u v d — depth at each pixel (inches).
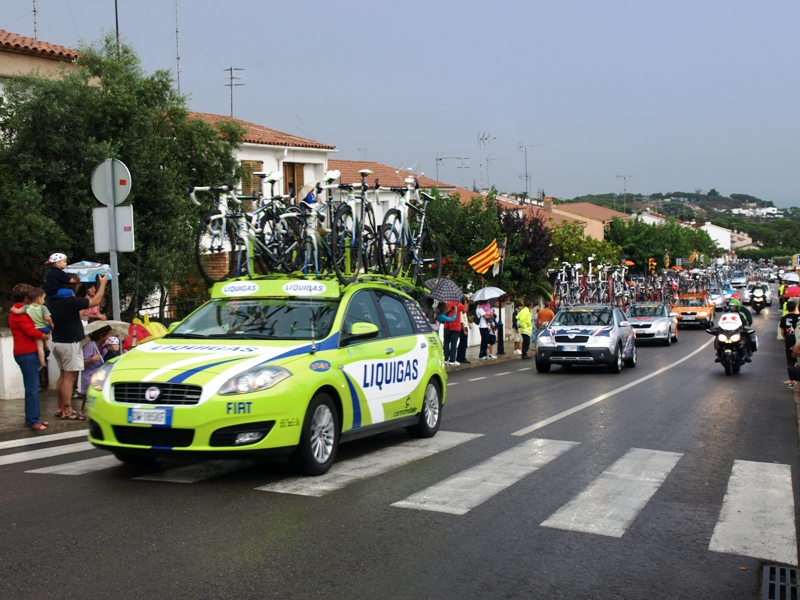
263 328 322.0
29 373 405.1
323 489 276.1
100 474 298.0
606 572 200.2
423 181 1695.4
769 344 1274.6
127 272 683.4
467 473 306.8
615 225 3014.3
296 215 387.9
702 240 5260.8
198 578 187.8
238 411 269.7
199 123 792.9
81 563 197.3
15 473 300.4
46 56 832.9
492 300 1138.0
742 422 457.4
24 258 648.4
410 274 485.4
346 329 328.8
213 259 406.3
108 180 436.1
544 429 422.3
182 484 281.7
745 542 227.0
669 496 277.9
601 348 786.8
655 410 506.3
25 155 632.4
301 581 187.6
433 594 181.8
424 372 382.3
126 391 276.8
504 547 217.2
